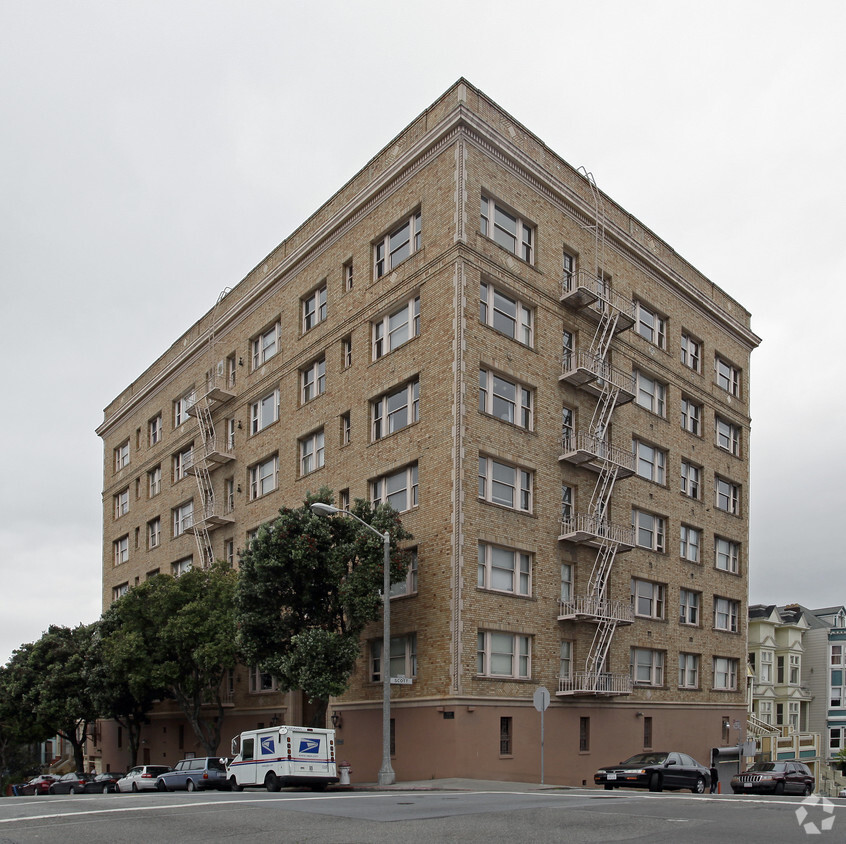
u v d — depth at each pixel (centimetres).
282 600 2856
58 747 9081
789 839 1190
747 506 4759
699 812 1577
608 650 3456
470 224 3139
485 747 2833
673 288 4331
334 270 3794
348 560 2911
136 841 1232
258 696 3984
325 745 2644
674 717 3862
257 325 4384
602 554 3484
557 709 3162
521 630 3056
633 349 3966
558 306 3503
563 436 3434
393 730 3016
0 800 2548
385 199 3509
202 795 2256
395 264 3438
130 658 3703
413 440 3155
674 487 4128
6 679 5247
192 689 3712
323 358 3850
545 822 1396
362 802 1825
